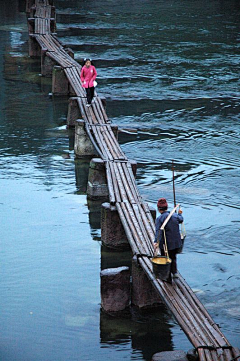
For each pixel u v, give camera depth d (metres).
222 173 36.44
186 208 31.28
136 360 19.70
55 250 27.28
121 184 29.56
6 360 19.69
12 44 76.25
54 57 57.44
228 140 42.97
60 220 30.42
